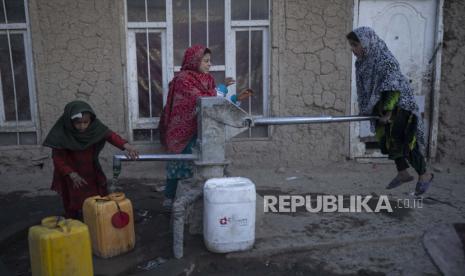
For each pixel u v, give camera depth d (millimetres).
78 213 4191
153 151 5906
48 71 5621
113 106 5758
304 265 3547
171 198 4496
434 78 6000
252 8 5789
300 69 5855
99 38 5613
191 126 4223
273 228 4066
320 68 5867
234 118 3760
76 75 5656
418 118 3781
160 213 4500
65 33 5570
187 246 3729
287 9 5719
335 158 6078
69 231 2990
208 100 3723
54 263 2932
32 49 5574
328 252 3734
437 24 5898
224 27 5812
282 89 5871
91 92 5707
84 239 3043
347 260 3623
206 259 3561
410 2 5891
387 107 3617
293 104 5918
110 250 3562
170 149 4355
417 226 4109
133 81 5836
